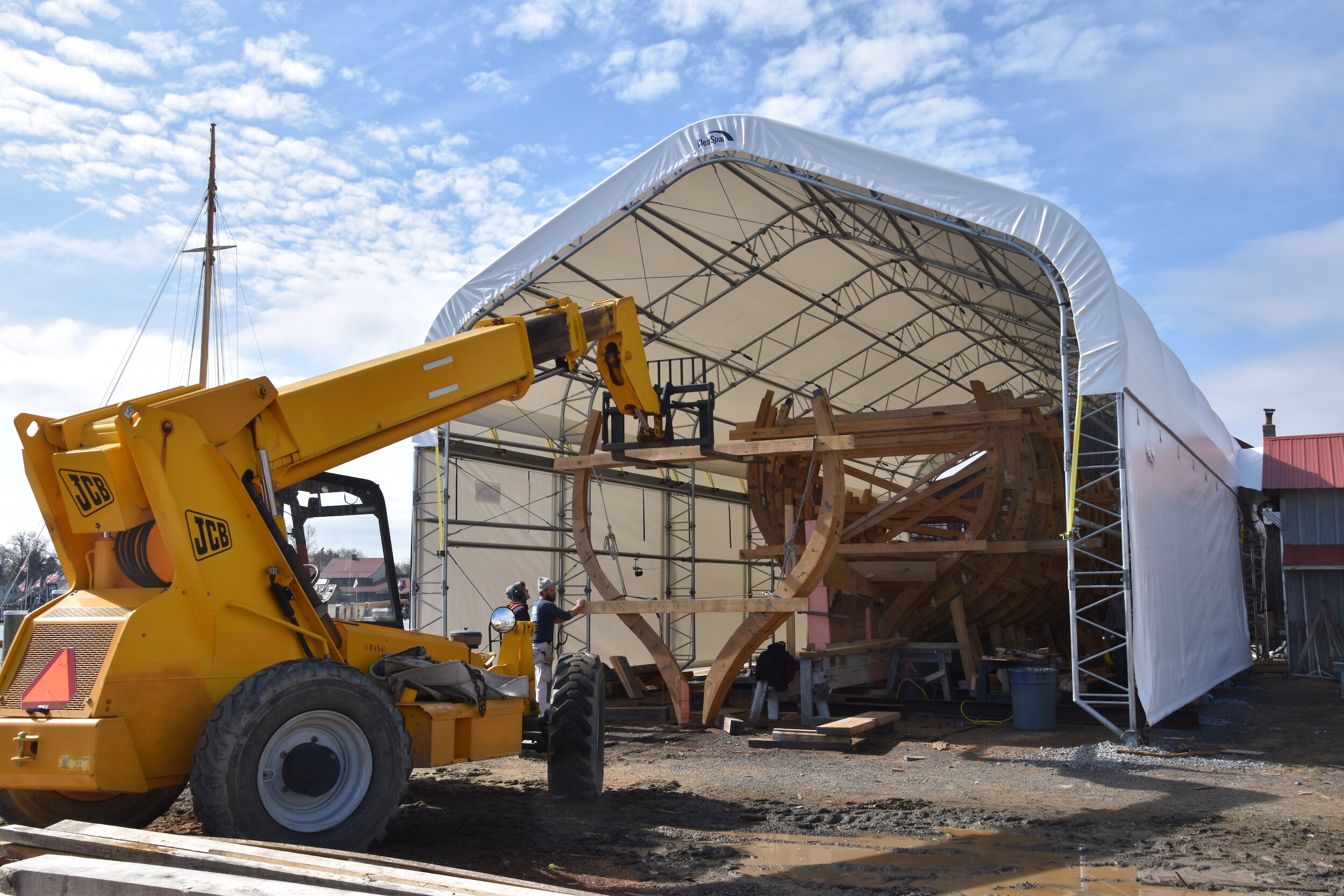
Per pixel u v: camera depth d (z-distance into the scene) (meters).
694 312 17.20
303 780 4.82
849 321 19.38
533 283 14.71
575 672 7.11
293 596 5.34
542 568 18.98
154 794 5.79
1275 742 10.55
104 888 3.30
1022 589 15.60
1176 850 5.96
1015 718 11.56
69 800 5.53
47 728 4.53
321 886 3.49
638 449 8.44
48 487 5.31
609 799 7.40
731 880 5.23
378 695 5.15
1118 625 16.16
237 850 3.95
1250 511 24.09
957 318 19.88
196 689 4.86
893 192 11.49
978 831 6.47
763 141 12.21
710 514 24.58
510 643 7.56
